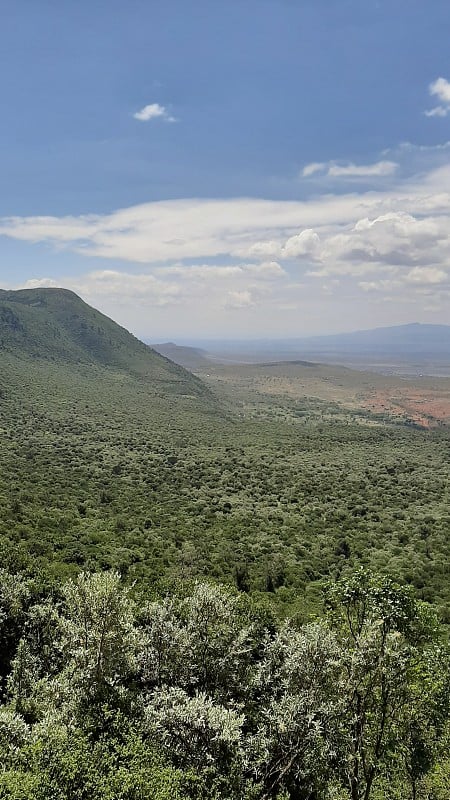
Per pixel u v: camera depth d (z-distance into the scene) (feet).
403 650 64.54
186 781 50.85
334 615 71.61
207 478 366.63
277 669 69.87
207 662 72.13
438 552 228.63
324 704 61.41
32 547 179.52
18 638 95.09
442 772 67.05
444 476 387.34
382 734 65.05
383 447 519.19
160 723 58.13
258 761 58.18
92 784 47.80
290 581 193.26
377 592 65.51
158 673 71.72
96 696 65.82
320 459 447.42
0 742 55.16
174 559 198.90
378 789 70.33
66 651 73.61
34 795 45.01
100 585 73.15
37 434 443.32
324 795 65.26
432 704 63.41
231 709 66.95
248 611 114.32
